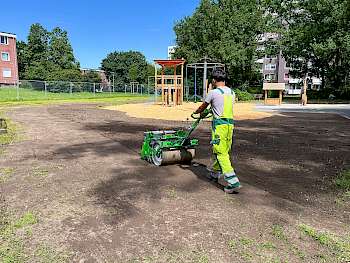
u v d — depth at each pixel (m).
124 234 3.50
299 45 40.31
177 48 44.59
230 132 4.81
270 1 43.50
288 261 2.99
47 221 3.79
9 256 3.02
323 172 6.11
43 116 16.39
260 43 44.53
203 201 4.47
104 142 9.02
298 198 4.64
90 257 3.04
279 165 6.64
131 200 4.49
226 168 4.77
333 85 43.44
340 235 3.51
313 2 38.28
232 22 41.09
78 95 42.31
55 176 5.59
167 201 4.46
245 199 4.57
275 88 30.81
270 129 12.59
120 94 50.62
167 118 16.27
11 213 4.01
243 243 3.31
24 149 7.92
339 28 35.81
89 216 3.95
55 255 3.06
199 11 43.41
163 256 3.06
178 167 6.29
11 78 63.25
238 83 44.22
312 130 12.38
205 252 3.13
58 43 79.06
